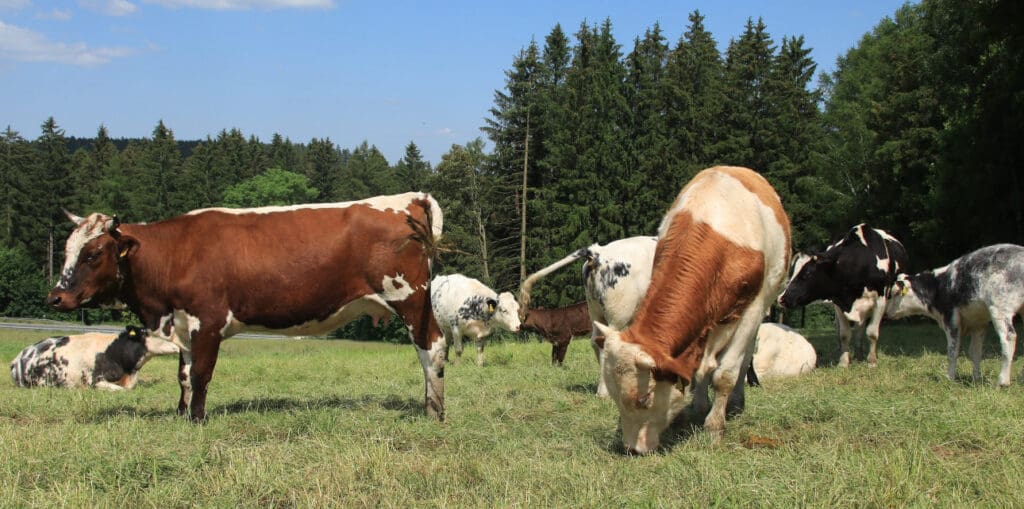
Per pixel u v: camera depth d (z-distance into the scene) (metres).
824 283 12.25
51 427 7.21
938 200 23.94
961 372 10.33
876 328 12.01
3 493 4.83
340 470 5.33
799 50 49.06
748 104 42.22
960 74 20.47
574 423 7.11
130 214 74.31
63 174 75.31
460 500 4.82
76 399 9.32
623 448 6.07
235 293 7.58
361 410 8.02
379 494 4.96
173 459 5.62
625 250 8.34
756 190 6.64
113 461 5.49
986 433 6.07
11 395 9.91
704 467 5.20
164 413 8.32
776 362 10.76
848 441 6.14
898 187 32.03
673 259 5.73
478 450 6.19
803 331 24.25
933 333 20.22
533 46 44.06
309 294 7.66
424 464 5.59
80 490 4.87
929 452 5.45
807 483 4.81
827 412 7.01
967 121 21.75
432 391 7.78
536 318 14.04
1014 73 17.80
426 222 7.99
